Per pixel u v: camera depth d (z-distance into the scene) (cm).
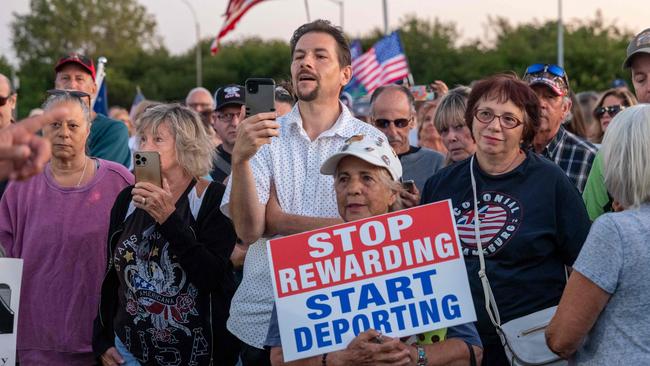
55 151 514
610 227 331
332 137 468
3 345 450
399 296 359
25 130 215
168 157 469
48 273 509
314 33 473
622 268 328
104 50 7631
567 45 4428
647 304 328
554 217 407
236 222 440
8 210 527
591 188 473
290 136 471
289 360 355
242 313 464
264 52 6378
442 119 612
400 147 642
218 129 752
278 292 359
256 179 457
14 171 215
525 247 402
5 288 451
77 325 506
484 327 408
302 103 477
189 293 448
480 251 403
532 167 419
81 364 507
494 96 421
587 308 332
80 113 521
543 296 403
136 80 6775
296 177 463
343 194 385
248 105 432
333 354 358
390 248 361
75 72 742
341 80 481
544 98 546
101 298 467
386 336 355
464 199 424
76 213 514
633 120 339
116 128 698
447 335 373
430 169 636
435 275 360
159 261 449
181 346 448
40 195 520
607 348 333
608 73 4053
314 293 359
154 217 440
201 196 469
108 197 522
